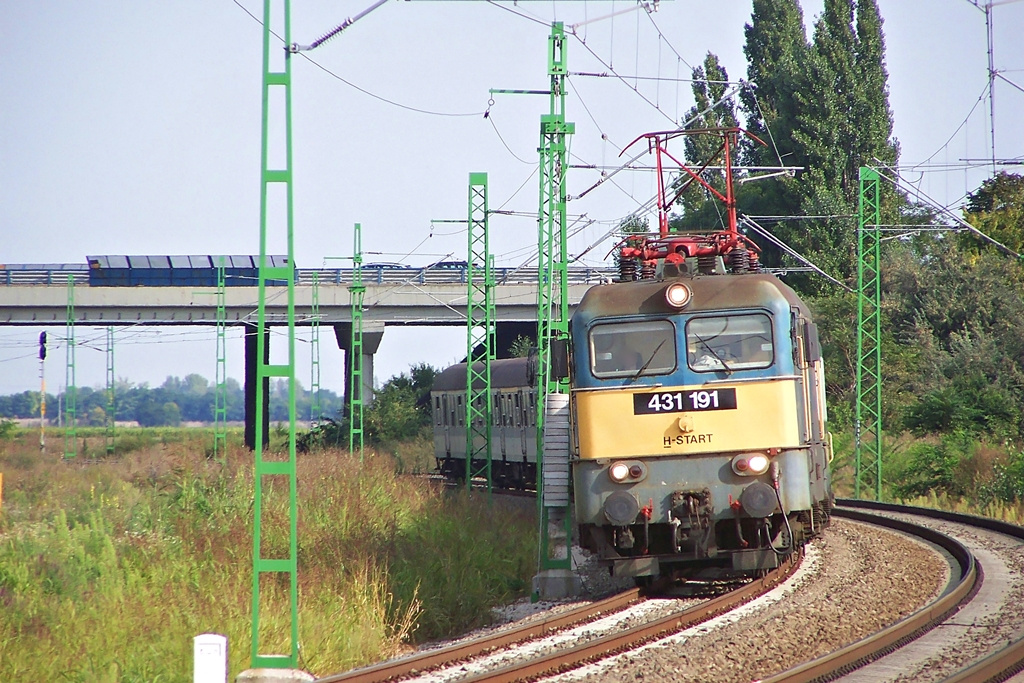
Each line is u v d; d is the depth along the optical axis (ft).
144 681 153.17
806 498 181.98
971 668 125.70
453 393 553.64
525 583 239.09
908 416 520.83
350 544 238.27
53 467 604.08
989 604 180.45
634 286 189.57
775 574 211.20
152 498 347.36
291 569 147.23
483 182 407.03
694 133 232.12
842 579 207.41
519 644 164.86
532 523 310.45
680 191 234.79
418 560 229.86
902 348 595.88
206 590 196.65
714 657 145.07
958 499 415.23
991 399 513.04
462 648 157.07
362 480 334.44
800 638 155.94
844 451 499.10
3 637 176.24
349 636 174.91
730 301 186.29
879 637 145.79
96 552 247.09
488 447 385.09
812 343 187.42
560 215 270.26
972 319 622.95
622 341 187.21
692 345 185.47
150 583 213.46
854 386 577.43
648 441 183.73
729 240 212.23
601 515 183.73
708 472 181.78
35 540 261.85
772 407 182.70
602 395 185.68
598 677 137.08
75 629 180.86
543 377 298.15
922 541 267.59
